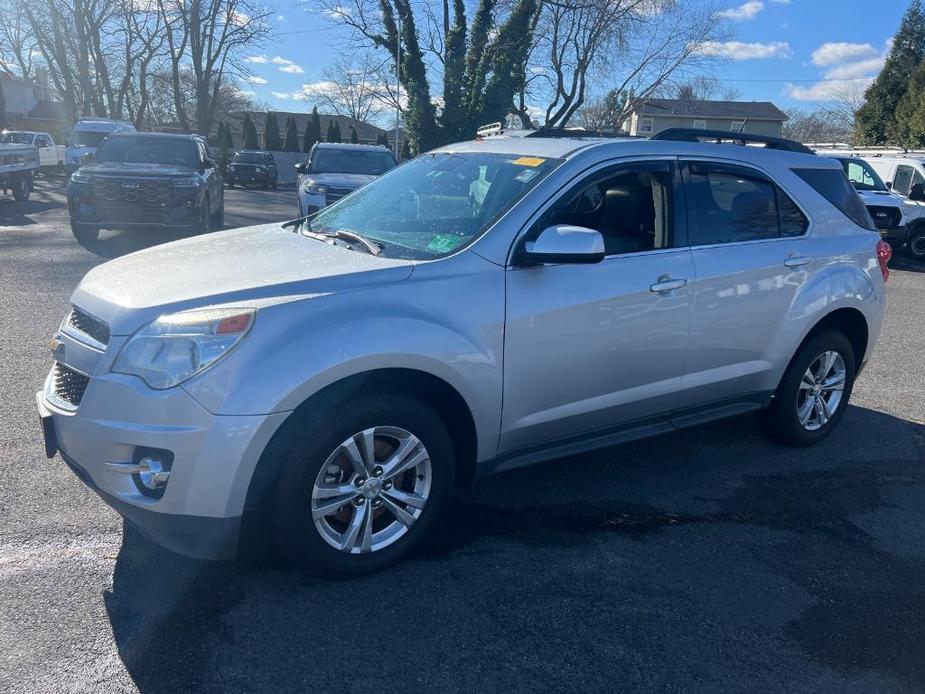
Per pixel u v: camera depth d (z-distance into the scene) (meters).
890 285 12.70
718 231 4.39
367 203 4.48
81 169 12.07
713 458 4.93
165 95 63.22
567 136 4.64
